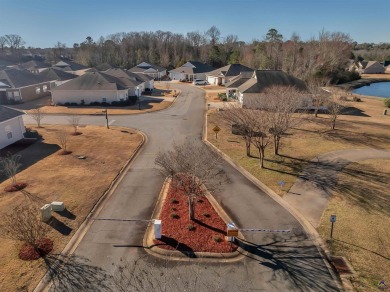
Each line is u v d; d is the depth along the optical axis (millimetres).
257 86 44312
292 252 14172
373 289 11938
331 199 18734
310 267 13211
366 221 16344
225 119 32438
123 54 108438
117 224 16234
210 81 78562
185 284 12289
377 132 33375
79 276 12656
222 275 12781
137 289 11984
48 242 14594
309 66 70688
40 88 54531
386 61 119500
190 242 14680
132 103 48844
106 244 14641
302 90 44156
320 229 15797
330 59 79938
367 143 29578
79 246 14477
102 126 36062
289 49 86000
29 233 13719
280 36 108062
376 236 15094
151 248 14328
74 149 27984
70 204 18062
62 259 13602
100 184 20812
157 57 104812
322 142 29766
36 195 19141
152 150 27906
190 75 83625
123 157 26031
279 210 17719
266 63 81562
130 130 34406
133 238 15086
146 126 35969
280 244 14742
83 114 42031
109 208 17844
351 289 11984
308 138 31047
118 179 21766
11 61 108750
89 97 47906
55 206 17109
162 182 21266
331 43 88688
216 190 19797
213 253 14008
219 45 127625
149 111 43750
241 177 22078
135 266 13250
